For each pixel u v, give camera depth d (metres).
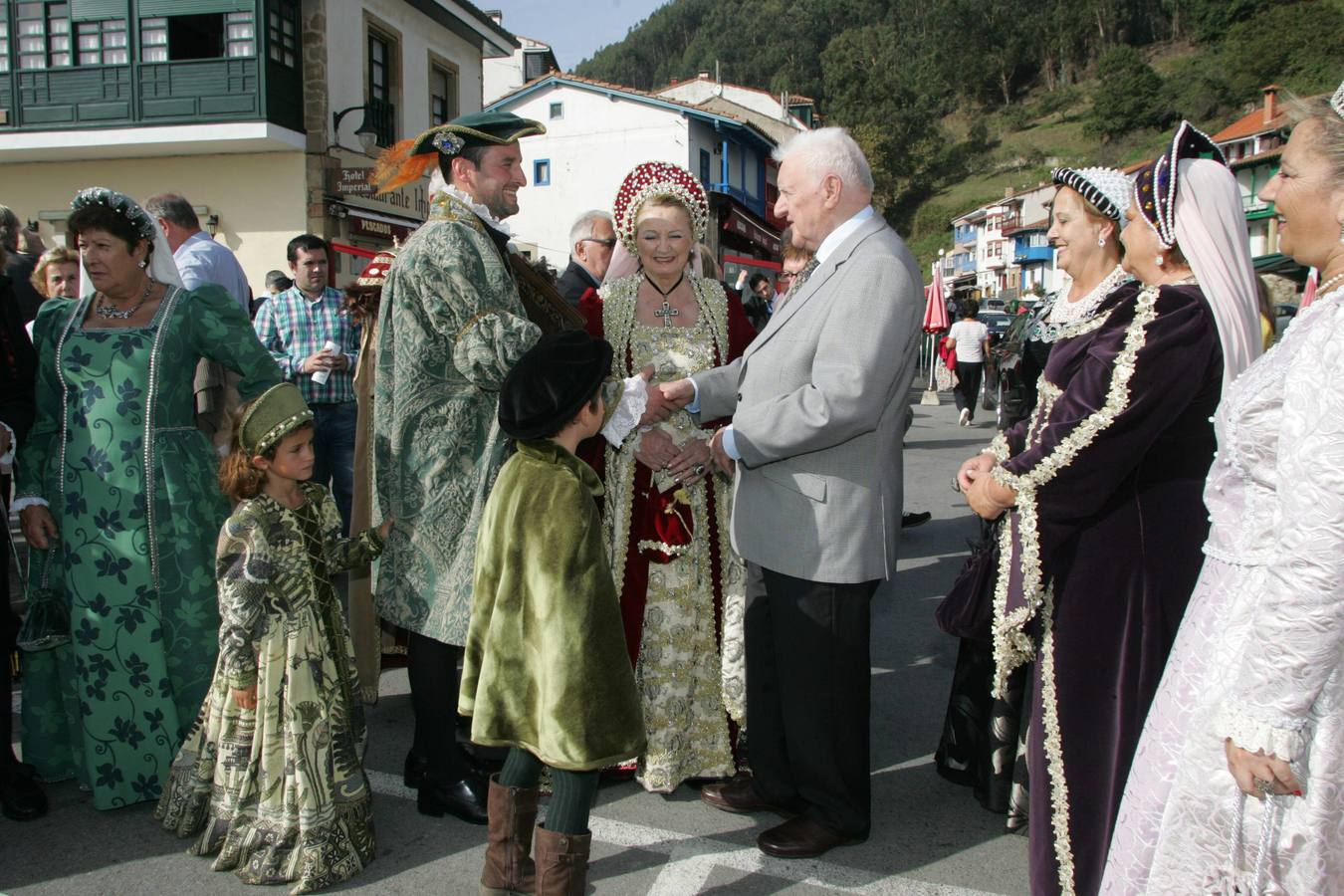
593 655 2.37
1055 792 2.28
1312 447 1.53
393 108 17.52
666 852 2.93
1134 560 2.24
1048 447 2.21
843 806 2.89
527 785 2.50
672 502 3.21
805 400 2.65
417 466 2.96
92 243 2.97
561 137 26.42
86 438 3.02
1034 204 60.88
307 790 2.69
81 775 3.18
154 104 14.63
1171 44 96.12
